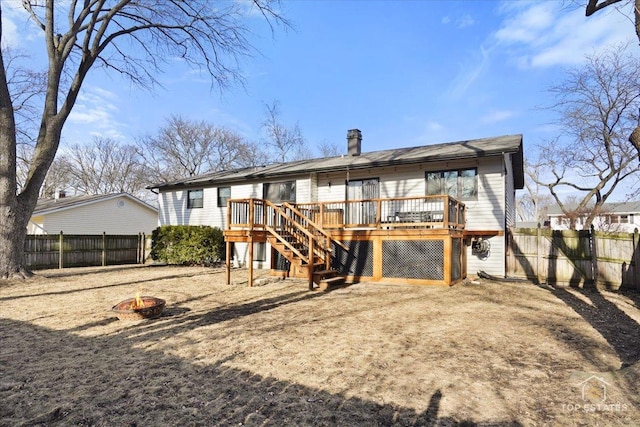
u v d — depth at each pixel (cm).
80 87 1124
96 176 4009
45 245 1444
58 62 1082
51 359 399
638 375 310
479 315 613
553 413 272
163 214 1880
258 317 606
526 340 469
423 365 380
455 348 437
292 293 852
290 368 373
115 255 1680
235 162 4044
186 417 272
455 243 996
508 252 1126
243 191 1608
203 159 3875
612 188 1959
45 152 1063
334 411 281
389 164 1193
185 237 1536
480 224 1117
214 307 691
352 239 1057
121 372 361
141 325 550
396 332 511
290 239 1125
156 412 280
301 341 468
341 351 428
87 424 262
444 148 1250
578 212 2134
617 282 946
